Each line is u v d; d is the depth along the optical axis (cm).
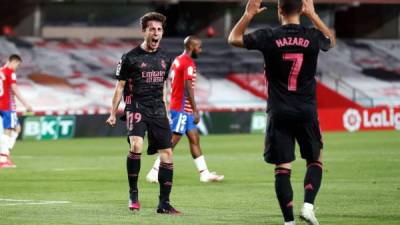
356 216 1669
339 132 5591
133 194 1780
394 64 7581
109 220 1627
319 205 1850
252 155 3647
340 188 2223
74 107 6350
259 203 1917
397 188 2223
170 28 7512
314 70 1417
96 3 7044
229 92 6838
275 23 7444
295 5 1406
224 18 7381
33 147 4316
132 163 1769
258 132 5650
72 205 1886
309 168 1452
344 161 3209
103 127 5262
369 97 7056
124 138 5141
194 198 2027
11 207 1845
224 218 1655
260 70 7138
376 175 2631
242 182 2445
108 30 7150
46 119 5078
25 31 6975
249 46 1393
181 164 3161
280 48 1389
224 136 5256
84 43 7075
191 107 2405
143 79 1753
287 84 1402
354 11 7919
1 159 3073
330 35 1424
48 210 1789
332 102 6850
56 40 7006
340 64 7438
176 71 2383
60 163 3244
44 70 6712
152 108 1756
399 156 3478
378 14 7919
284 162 1420
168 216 1686
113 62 6938
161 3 7025
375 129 5906
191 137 2447
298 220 1598
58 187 2319
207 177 2467
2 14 6938
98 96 6531
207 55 7150
